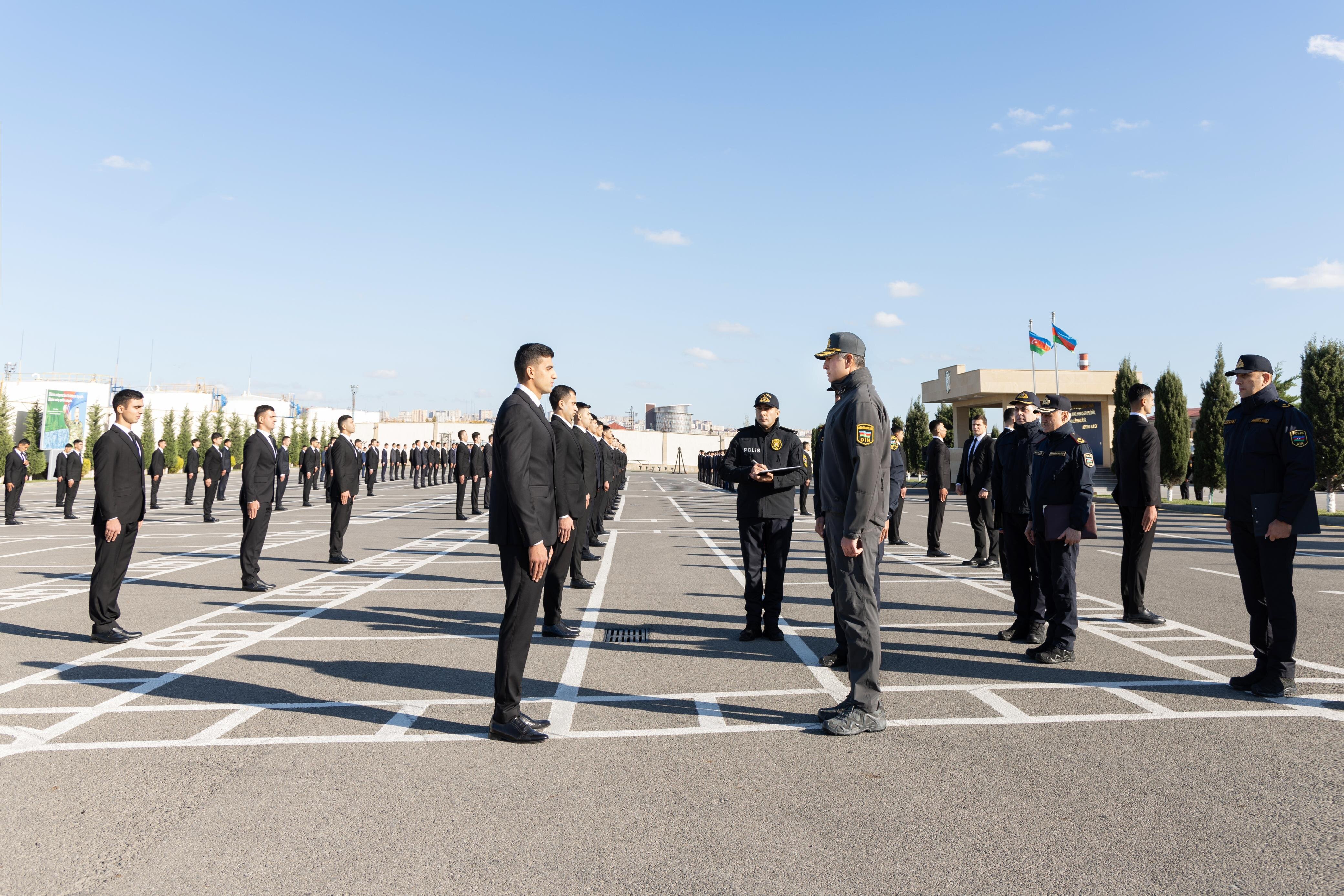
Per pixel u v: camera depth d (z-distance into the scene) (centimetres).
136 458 689
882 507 461
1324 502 3297
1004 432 729
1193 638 700
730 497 3478
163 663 599
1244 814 338
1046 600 672
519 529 432
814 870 291
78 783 371
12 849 305
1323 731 447
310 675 568
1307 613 804
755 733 448
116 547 670
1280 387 3016
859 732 443
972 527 1180
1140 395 758
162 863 295
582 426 1036
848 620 459
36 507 2638
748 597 695
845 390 498
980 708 494
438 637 696
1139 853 304
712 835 320
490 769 391
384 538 1600
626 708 494
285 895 273
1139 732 447
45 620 762
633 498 3362
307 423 8475
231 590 949
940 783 373
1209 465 2991
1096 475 4181
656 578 1062
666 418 13425
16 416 4772
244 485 935
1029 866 294
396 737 439
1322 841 313
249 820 332
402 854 303
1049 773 385
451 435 9819
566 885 280
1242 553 548
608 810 344
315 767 394
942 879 285
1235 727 455
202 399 7931
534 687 541
